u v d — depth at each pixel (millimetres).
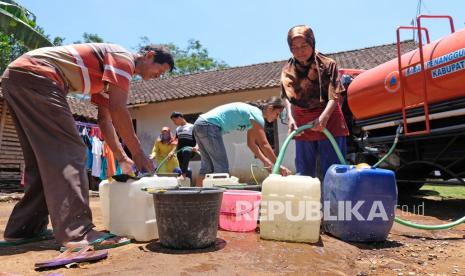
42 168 2426
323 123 3229
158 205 2414
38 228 2785
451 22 4695
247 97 11617
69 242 2352
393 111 5262
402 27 4855
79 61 2627
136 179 2684
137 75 2895
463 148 4855
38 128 2469
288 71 3533
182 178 6012
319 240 2822
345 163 3262
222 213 3107
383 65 5477
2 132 10125
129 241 2588
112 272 1918
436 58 4426
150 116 13000
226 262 2141
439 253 2748
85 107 12648
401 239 3174
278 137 10391
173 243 2375
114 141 3010
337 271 2176
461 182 4820
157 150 7203
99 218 4090
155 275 1876
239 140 11156
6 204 6566
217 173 4043
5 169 10258
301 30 3223
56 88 2508
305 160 3654
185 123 6602
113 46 2715
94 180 10172
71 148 2496
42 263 2008
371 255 2629
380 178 2850
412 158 5684
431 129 4863
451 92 4309
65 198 2393
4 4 6371
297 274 2049
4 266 2082
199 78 15102
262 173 10383
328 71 3336
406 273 2248
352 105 6004
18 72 2473
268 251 2410
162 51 2869
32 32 6520
